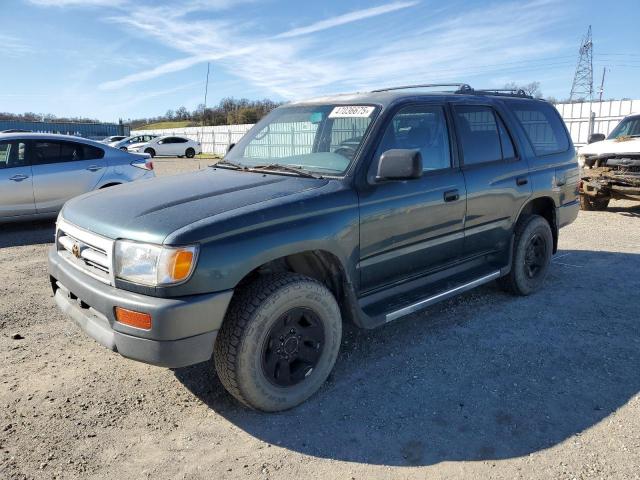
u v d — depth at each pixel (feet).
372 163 11.54
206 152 146.92
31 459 8.74
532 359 12.34
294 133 13.51
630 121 33.09
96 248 9.69
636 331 13.88
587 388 10.98
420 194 12.36
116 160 29.86
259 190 10.69
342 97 13.71
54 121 183.62
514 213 15.48
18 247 24.20
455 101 14.11
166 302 8.61
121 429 9.66
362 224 11.09
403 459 8.80
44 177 27.32
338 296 11.45
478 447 9.07
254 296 9.48
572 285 17.79
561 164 17.40
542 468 8.48
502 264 15.51
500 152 15.30
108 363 12.30
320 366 10.62
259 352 9.56
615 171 30.40
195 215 9.37
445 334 13.79
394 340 13.46
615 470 8.39
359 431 9.58
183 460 8.79
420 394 10.82
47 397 10.74
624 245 23.59
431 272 13.47
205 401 10.65
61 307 11.08
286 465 8.66
